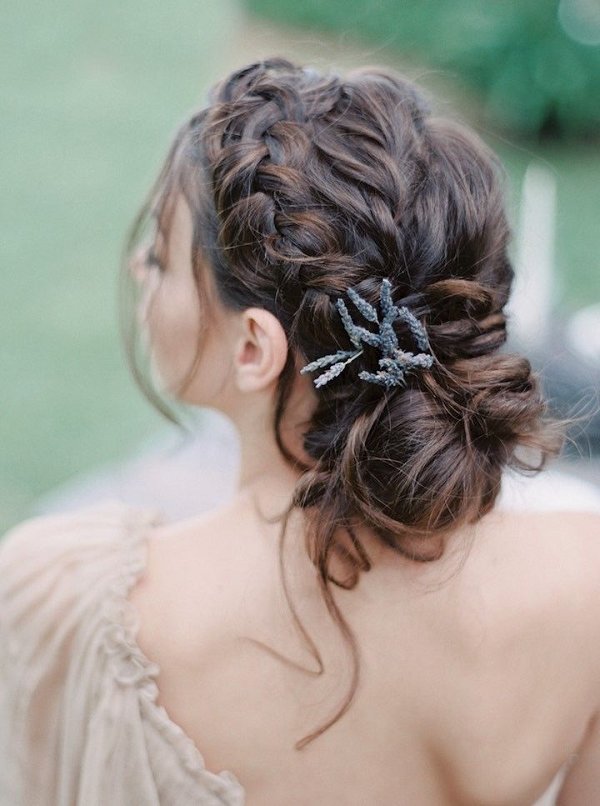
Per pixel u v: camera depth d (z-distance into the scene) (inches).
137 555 42.4
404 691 40.2
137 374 48.3
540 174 259.9
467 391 39.7
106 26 395.9
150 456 109.2
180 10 418.9
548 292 98.6
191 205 41.3
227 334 41.7
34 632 42.4
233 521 42.6
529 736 40.8
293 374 40.3
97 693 40.6
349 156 39.4
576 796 45.2
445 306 40.3
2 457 166.6
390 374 38.6
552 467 76.2
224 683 40.4
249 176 39.4
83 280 231.0
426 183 39.8
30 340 205.2
